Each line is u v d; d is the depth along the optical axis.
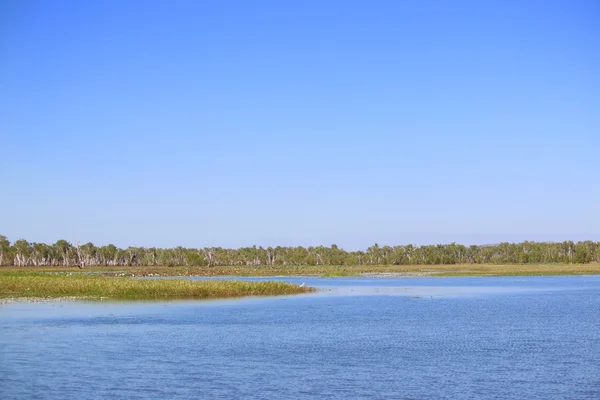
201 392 29.78
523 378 32.78
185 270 189.75
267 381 32.09
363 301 80.25
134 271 176.75
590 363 36.75
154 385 31.08
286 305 74.00
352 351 40.97
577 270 172.12
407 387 30.88
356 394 29.50
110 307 67.75
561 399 28.61
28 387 30.41
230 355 39.28
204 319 58.28
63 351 40.00
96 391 29.80
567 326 53.53
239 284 90.75
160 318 58.28
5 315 59.22
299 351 40.88
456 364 36.50
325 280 142.88
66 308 65.94
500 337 47.25
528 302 78.62
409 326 53.91
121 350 40.62
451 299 83.94
